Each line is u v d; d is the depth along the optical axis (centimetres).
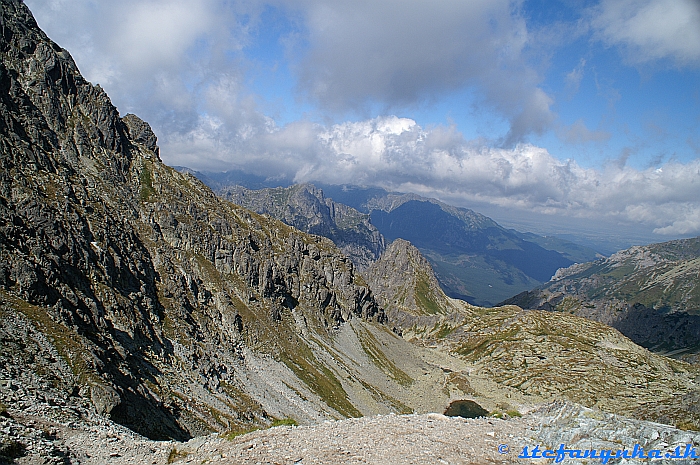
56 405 4484
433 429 3575
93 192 12975
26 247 7869
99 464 3209
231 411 9275
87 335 7325
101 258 10150
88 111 15450
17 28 13912
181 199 17138
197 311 13125
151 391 7644
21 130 11600
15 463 2836
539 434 3362
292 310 18912
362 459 2862
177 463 3117
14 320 5928
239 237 18325
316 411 12212
